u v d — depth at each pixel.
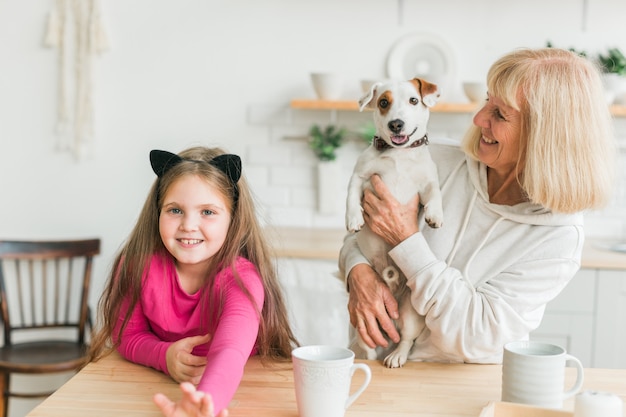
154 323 1.33
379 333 1.36
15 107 3.29
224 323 1.15
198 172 1.23
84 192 3.32
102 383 1.19
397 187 1.32
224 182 1.25
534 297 1.26
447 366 1.33
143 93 3.27
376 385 1.22
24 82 3.28
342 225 3.25
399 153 1.32
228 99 3.25
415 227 1.31
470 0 3.13
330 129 3.18
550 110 1.18
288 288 2.63
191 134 3.28
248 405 1.10
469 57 3.15
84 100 3.26
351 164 3.25
